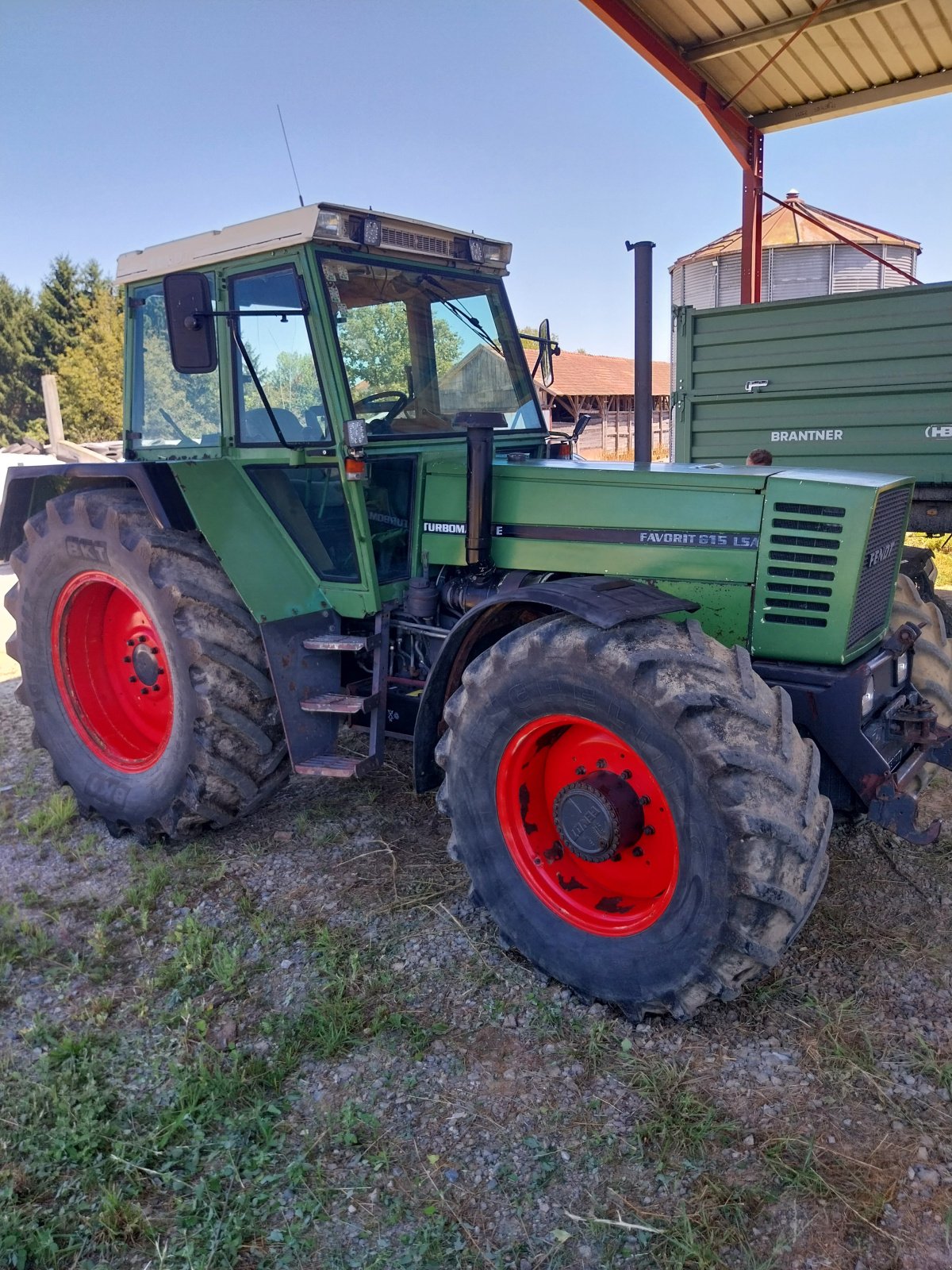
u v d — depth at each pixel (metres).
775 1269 1.93
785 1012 2.72
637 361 3.62
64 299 49.72
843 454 6.36
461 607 3.68
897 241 14.66
